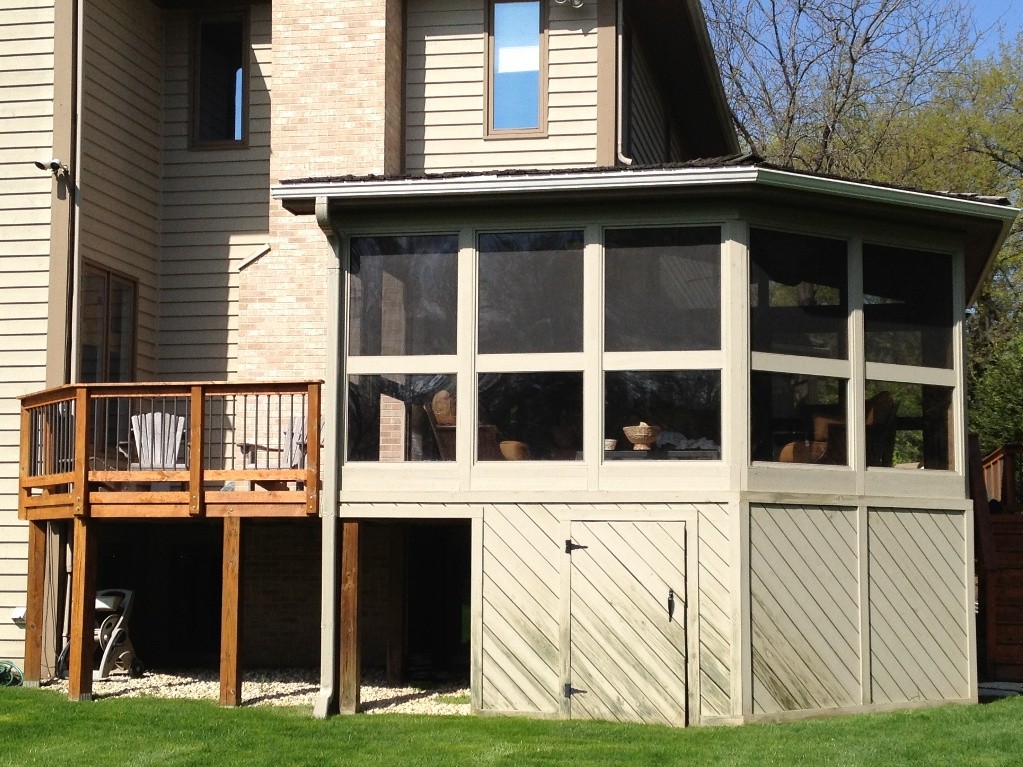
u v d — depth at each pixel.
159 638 13.67
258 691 11.45
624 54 14.17
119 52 13.73
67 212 12.64
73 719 9.87
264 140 14.49
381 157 13.22
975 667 10.52
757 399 9.98
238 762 8.41
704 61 15.80
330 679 10.27
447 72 13.92
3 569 12.41
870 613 10.14
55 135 12.75
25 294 12.63
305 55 13.45
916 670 10.27
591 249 10.24
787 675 9.76
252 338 13.34
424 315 10.50
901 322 10.59
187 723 9.69
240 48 14.75
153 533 13.80
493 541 10.19
